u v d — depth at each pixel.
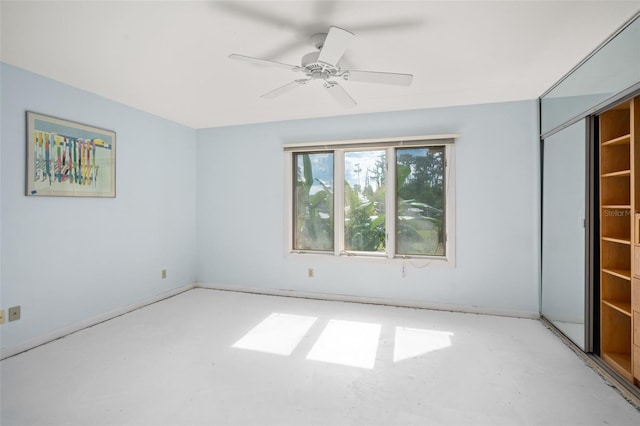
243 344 2.62
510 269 3.24
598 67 2.14
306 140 3.91
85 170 2.94
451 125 3.40
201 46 2.13
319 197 3.93
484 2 1.67
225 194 4.25
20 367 2.24
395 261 3.57
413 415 1.75
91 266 3.03
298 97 3.12
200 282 4.34
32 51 2.20
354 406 1.83
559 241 2.78
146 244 3.63
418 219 3.57
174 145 4.02
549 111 2.93
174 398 1.90
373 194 3.76
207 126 4.27
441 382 2.07
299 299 3.83
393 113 3.58
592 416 1.74
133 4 1.68
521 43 2.10
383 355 2.43
